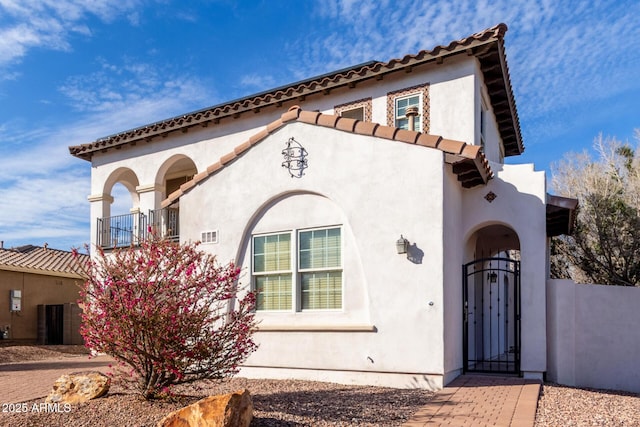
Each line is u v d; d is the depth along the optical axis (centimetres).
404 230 1077
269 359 1199
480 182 1216
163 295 828
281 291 1222
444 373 1018
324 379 1127
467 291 1218
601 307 1239
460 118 1373
